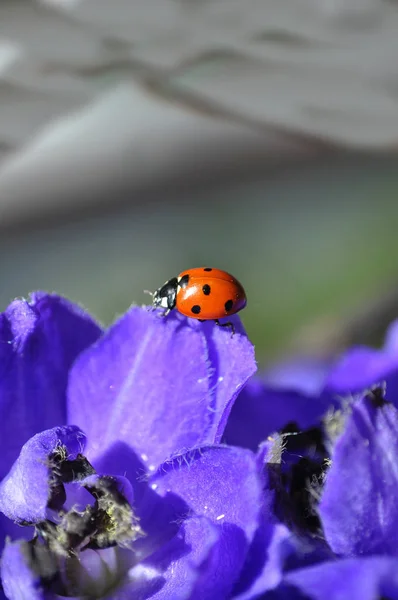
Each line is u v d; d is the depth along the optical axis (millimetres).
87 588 145
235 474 142
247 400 157
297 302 428
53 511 143
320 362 217
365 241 444
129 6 181
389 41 190
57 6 181
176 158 272
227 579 141
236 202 441
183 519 145
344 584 138
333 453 141
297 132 231
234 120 229
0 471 148
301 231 443
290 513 143
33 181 286
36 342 150
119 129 234
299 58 197
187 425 148
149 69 201
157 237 442
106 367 150
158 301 164
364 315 215
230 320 149
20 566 139
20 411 149
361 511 141
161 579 144
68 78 202
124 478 144
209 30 188
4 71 198
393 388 162
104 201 322
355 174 452
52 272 441
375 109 216
